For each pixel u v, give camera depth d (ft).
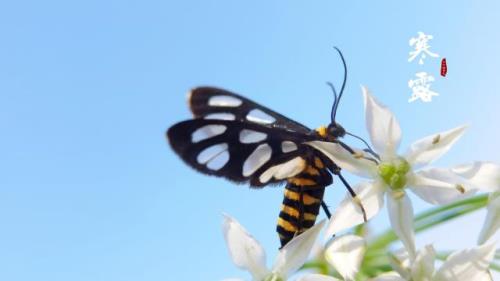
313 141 0.41
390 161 0.41
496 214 0.40
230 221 0.42
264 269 0.41
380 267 0.40
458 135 0.41
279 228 0.42
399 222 0.40
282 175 0.42
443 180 0.41
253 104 0.43
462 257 0.39
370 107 0.42
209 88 0.43
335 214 0.41
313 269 0.40
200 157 0.42
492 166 0.40
